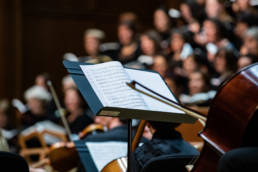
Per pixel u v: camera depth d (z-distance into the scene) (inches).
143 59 495.8
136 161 203.2
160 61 465.4
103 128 320.2
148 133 296.2
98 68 186.7
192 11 541.0
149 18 702.5
